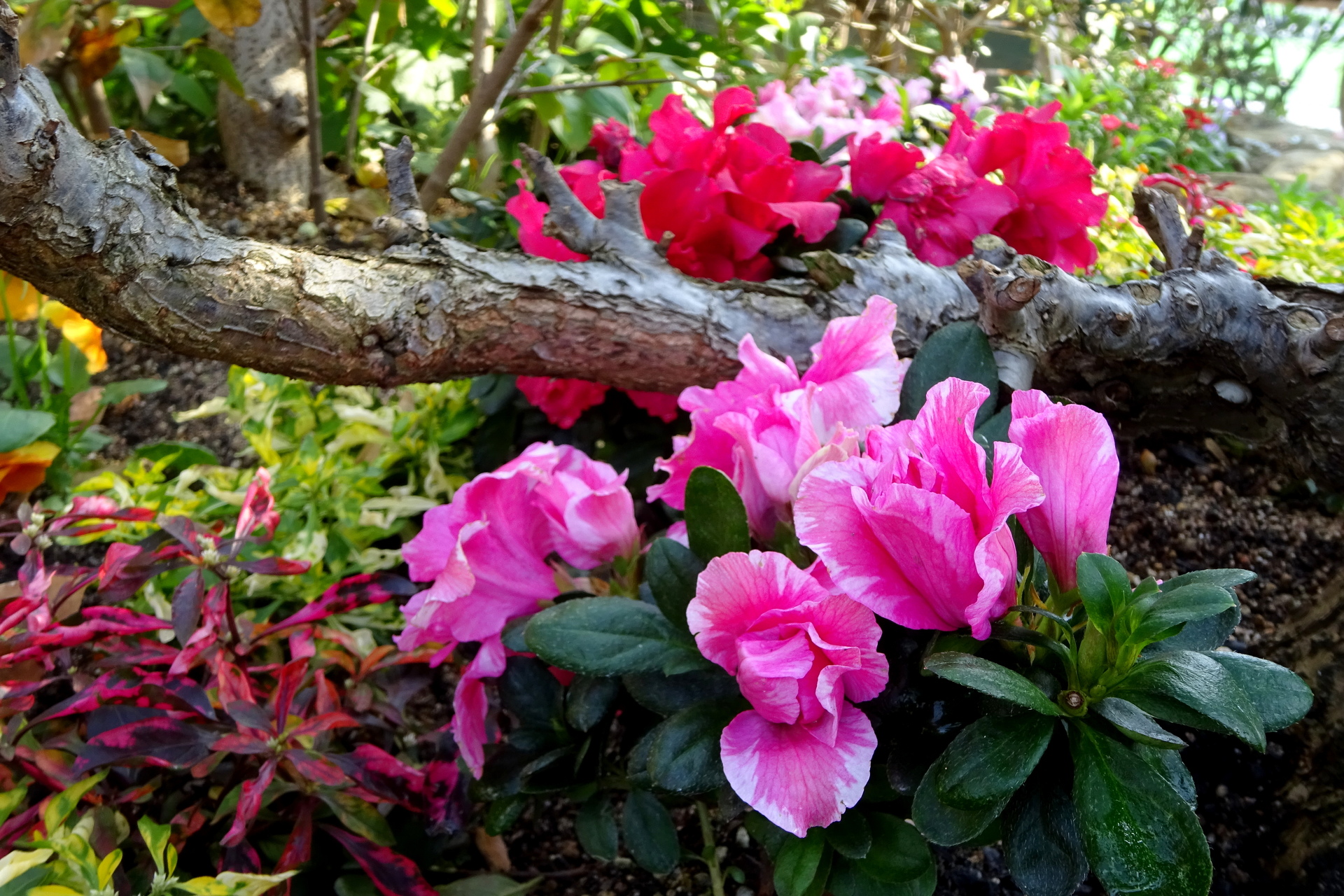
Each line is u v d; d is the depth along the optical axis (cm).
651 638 41
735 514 40
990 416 48
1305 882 50
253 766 51
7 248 43
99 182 44
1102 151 143
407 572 71
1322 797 51
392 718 55
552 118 99
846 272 57
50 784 49
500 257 54
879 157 65
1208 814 53
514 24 96
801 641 36
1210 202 106
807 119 95
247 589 66
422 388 82
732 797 39
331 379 51
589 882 54
